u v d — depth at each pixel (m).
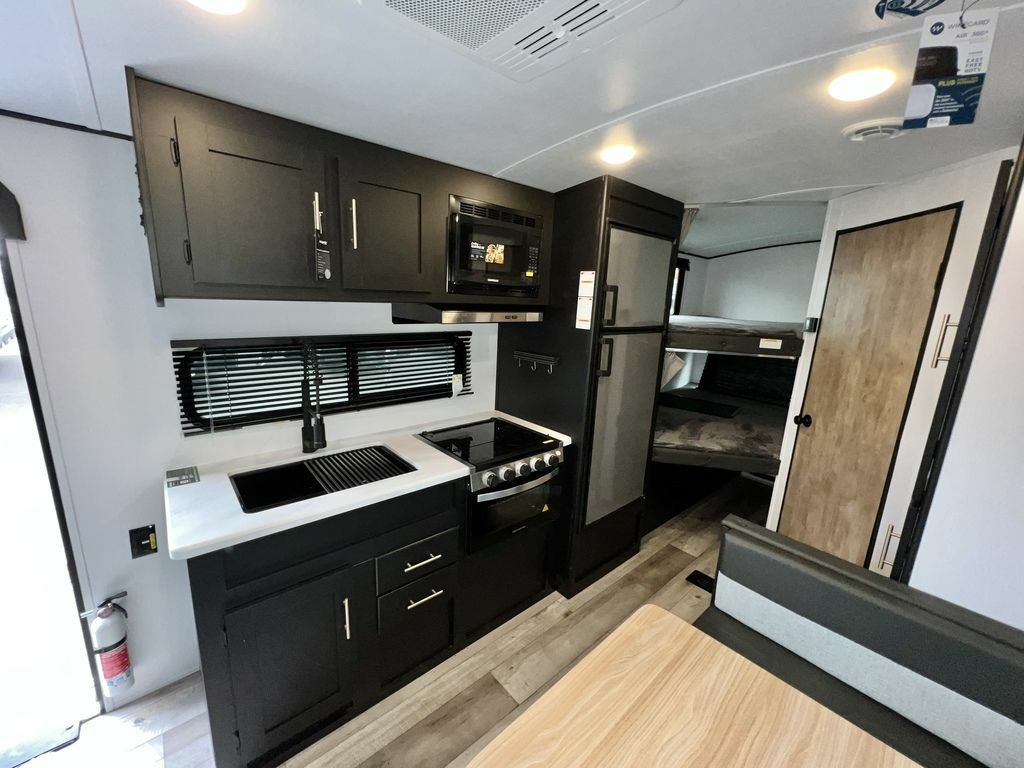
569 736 0.81
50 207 1.27
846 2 0.74
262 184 1.26
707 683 0.93
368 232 1.49
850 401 2.08
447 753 1.46
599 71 0.99
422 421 2.22
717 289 3.79
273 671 1.33
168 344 1.50
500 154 1.56
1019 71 0.94
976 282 1.41
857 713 1.09
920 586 1.40
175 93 1.09
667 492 2.92
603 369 2.04
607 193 1.83
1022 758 0.90
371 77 1.03
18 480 2.75
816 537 2.26
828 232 2.22
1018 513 1.14
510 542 1.98
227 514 1.28
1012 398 1.14
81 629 1.49
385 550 1.52
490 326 2.43
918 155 1.51
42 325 1.30
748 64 0.95
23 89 1.06
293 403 1.80
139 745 1.45
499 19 0.80
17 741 1.44
